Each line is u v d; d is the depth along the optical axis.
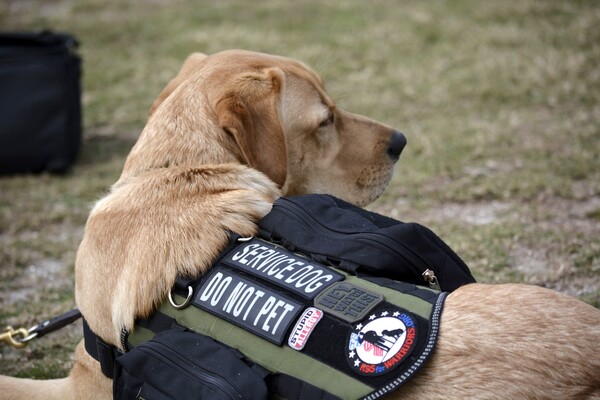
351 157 3.11
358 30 9.39
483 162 5.64
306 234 2.34
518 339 1.89
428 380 1.87
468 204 5.02
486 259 4.11
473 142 6.00
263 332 2.02
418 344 1.89
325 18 10.01
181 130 2.70
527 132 6.16
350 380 1.87
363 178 3.13
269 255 2.26
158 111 2.80
